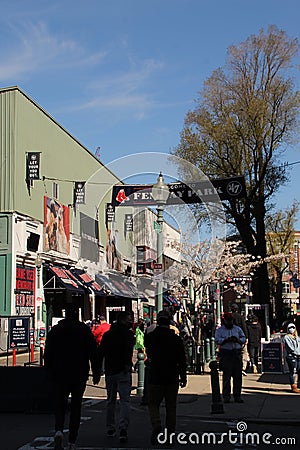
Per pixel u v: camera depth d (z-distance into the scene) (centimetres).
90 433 1007
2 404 1236
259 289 3600
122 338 962
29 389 1235
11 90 2970
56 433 821
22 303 2953
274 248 5478
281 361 1903
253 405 1325
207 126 3597
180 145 3662
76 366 844
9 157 2944
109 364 959
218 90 3619
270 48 3553
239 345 1366
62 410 835
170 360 912
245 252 3834
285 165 3653
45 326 3253
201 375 1894
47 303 3303
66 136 3600
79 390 843
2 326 2697
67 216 3531
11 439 949
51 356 854
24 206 3020
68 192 3594
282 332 2162
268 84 3594
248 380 1781
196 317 2061
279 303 5478
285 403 1353
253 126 3550
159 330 927
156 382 909
